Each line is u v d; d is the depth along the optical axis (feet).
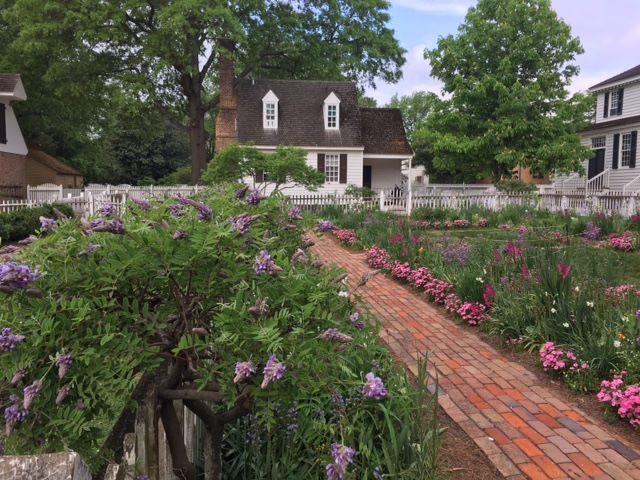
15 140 94.58
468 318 21.53
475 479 10.91
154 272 6.70
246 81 111.04
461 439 12.56
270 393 6.17
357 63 121.29
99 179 169.07
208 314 7.71
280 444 10.50
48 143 135.74
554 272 19.75
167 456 8.66
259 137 105.09
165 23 87.86
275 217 10.00
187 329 7.17
